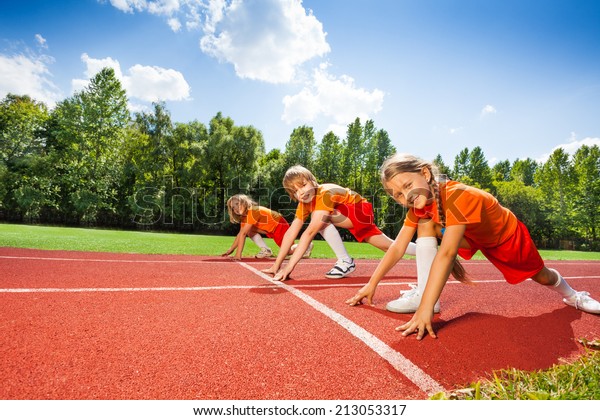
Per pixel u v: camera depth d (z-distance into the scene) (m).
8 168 28.98
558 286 2.75
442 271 2.00
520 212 39.25
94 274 3.37
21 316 1.96
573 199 40.38
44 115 34.97
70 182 29.84
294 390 1.36
